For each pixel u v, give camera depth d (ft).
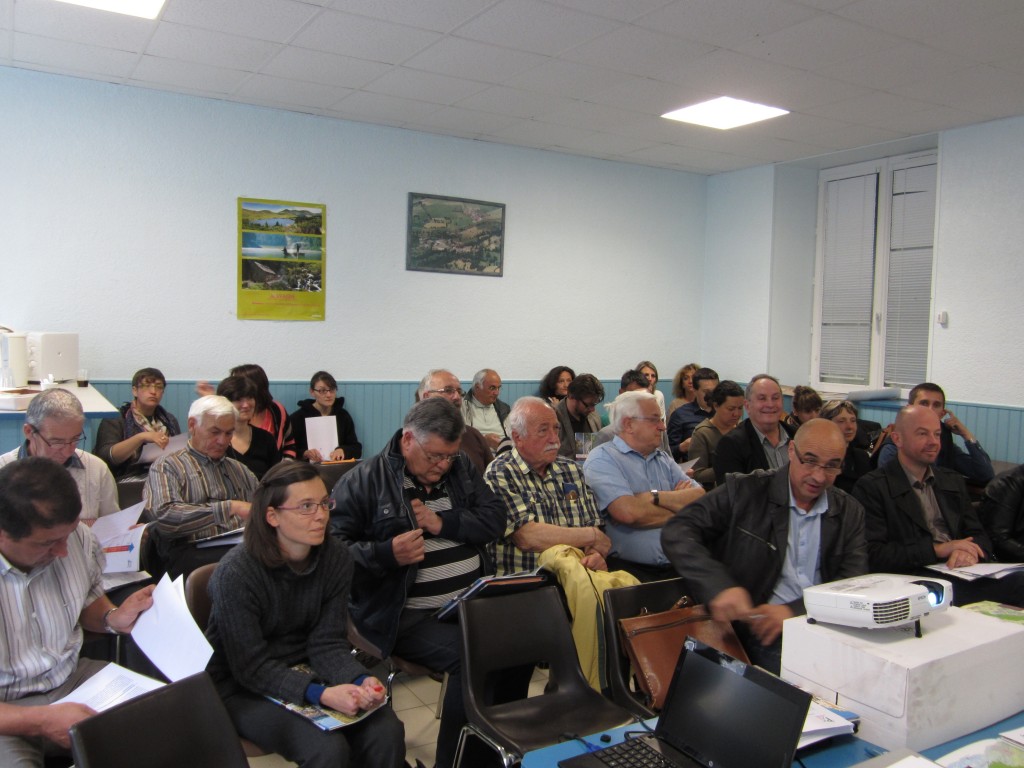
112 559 7.20
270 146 15.98
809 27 11.35
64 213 14.23
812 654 5.07
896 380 18.97
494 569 8.47
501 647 6.41
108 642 7.09
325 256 16.70
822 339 20.88
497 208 18.67
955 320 16.61
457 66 13.28
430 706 9.11
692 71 13.30
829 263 20.65
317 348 16.78
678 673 5.03
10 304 13.91
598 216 20.26
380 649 7.20
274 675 5.93
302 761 5.55
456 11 11.02
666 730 4.91
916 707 4.50
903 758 4.20
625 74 13.52
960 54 12.26
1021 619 5.49
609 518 9.27
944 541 8.91
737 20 11.14
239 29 11.80
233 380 12.07
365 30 11.76
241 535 8.52
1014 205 15.52
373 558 7.16
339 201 16.78
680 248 21.79
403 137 17.39
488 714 6.16
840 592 5.03
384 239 17.34
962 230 16.44
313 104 15.64
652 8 10.78
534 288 19.44
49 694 5.73
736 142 18.10
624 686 6.48
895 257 18.93
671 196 21.49
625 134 17.60
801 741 4.50
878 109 15.28
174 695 4.62
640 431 9.39
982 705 4.84
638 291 21.12
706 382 16.52
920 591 4.99
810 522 7.27
